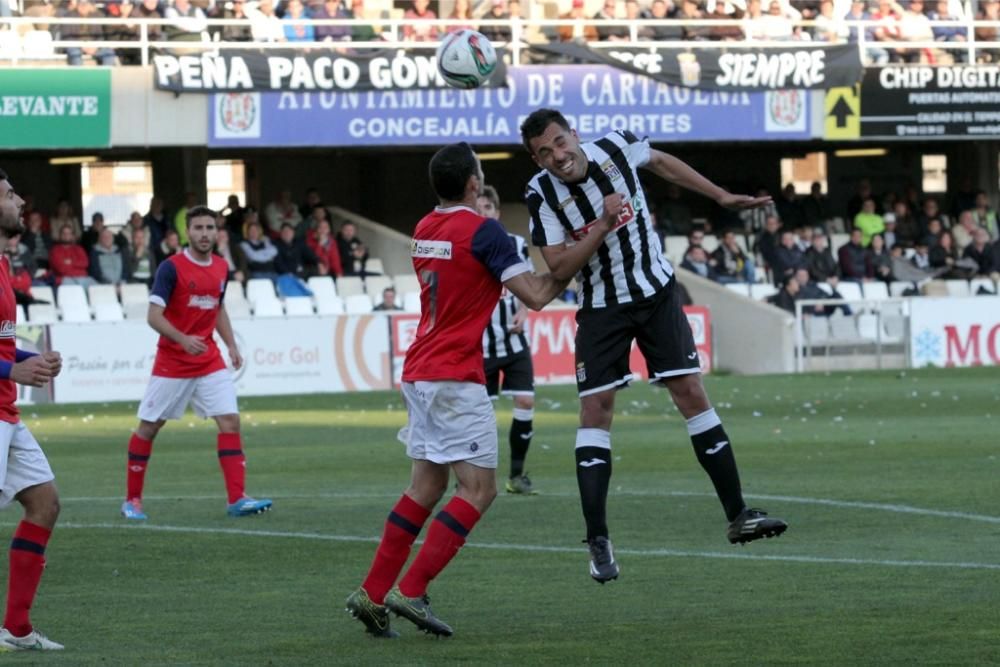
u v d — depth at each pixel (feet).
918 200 227.20
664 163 51.93
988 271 208.33
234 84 181.16
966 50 208.85
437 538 45.93
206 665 42.29
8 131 175.83
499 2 199.82
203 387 74.84
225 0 192.13
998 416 123.13
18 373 43.62
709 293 191.01
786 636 44.93
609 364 50.85
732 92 193.77
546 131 49.42
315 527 70.23
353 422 130.82
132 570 59.31
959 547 61.05
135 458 74.49
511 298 82.17
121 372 161.17
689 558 59.82
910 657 41.78
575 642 44.88
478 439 46.60
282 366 165.48
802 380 167.22
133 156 212.43
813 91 195.62
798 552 60.75
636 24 192.44
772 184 234.58
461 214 46.60
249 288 180.45
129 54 187.11
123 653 44.04
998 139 201.36
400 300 184.44
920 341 186.60
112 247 179.83
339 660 42.91
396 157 227.20
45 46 183.62
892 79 197.47
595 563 49.57
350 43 184.24
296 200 224.94
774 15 205.16
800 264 195.42
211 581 56.80
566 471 93.04
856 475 86.12
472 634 46.50
